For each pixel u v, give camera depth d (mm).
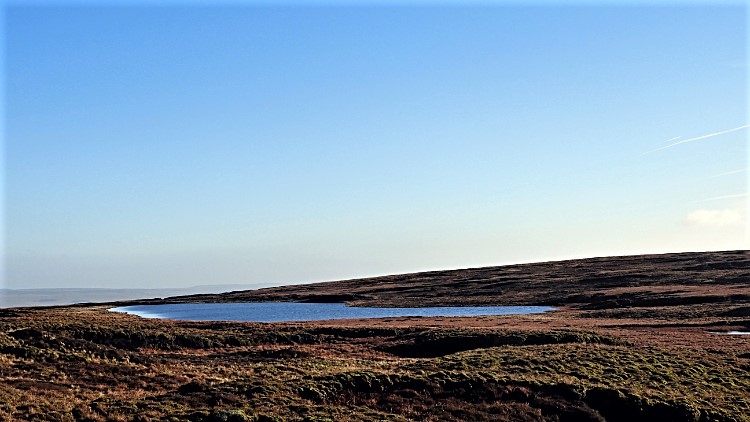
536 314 100500
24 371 41062
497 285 169750
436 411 32312
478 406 33344
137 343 57312
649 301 107812
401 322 85125
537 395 35219
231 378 41562
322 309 139375
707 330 69750
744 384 39531
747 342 55531
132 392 36969
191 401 32000
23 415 29391
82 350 48875
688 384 38719
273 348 58531
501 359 43719
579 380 37906
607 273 169500
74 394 35875
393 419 30297
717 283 132875
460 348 56875
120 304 176875
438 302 144875
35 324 58375
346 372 38000
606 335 59000
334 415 30016
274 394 32969
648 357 45062
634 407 33969
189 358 51969
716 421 32938
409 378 36906
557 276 176625
